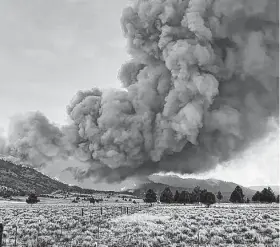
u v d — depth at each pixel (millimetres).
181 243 16656
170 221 27312
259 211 36906
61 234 20547
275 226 21594
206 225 23922
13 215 34812
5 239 17891
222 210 40406
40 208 49625
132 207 52438
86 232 20922
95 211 40906
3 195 104938
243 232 20078
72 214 35812
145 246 16297
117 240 18297
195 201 75250
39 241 17281
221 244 16203
